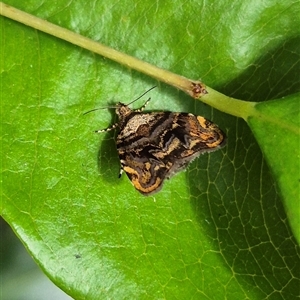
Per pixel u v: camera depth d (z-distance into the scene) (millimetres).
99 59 63
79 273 61
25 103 62
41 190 62
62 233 61
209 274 62
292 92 62
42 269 61
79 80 63
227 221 62
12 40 63
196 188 63
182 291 62
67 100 63
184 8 63
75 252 61
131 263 62
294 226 54
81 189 62
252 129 57
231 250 62
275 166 55
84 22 63
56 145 63
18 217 61
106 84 63
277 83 62
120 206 63
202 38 63
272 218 61
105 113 64
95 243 62
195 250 62
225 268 62
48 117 63
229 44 63
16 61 63
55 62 63
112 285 61
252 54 63
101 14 63
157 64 63
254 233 62
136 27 63
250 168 62
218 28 63
